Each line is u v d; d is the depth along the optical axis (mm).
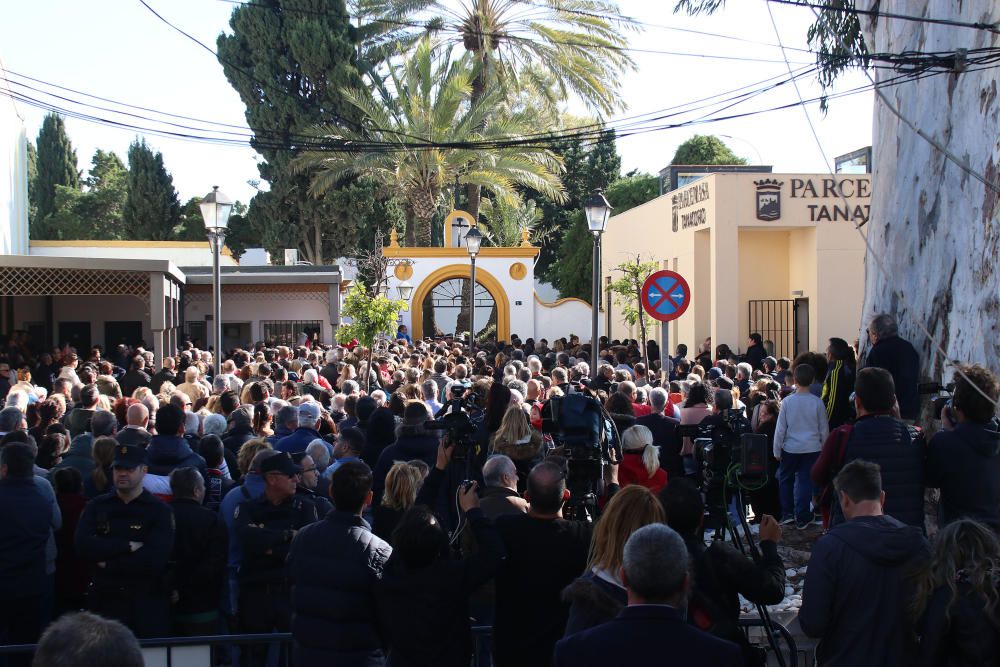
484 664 5445
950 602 3699
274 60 37250
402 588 4039
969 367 5312
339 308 27969
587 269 41750
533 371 12898
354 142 32344
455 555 4797
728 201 20578
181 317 27672
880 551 3844
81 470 7445
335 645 4145
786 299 22016
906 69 7492
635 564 3072
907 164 8070
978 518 5125
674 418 8898
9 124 27016
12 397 9867
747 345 22000
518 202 34188
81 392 8828
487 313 33062
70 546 6613
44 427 8719
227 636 4926
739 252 22000
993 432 5195
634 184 43438
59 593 6699
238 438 8062
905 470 5289
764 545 3965
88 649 2084
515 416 6246
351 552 4203
